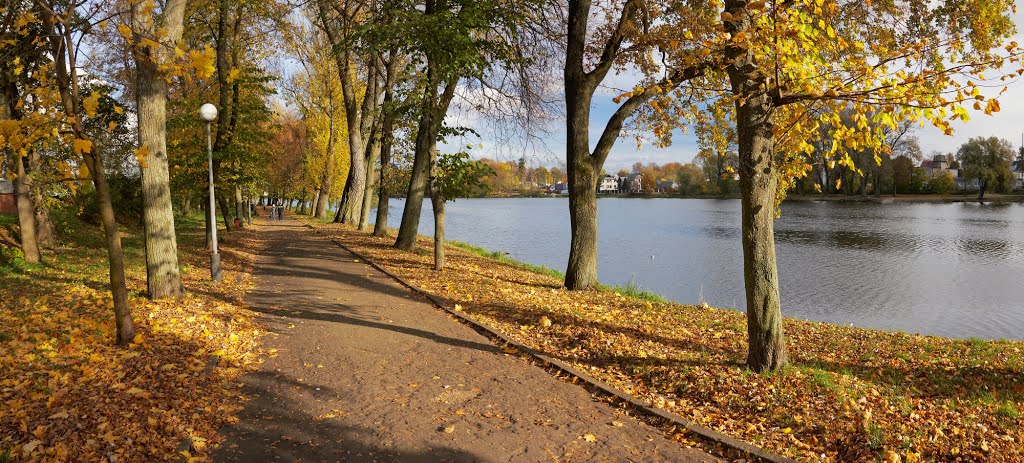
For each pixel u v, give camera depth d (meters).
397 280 13.48
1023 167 104.69
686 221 48.34
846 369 7.23
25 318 7.83
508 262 19.55
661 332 9.02
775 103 6.11
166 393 5.66
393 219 53.84
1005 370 7.11
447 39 12.75
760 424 5.56
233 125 18.06
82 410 4.98
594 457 4.95
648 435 5.45
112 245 6.92
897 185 91.81
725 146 11.16
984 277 20.39
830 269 22.25
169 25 9.18
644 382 6.88
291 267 15.37
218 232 24.69
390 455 4.84
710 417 5.80
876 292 18.03
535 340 8.62
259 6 17.86
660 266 23.38
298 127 46.81
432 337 8.62
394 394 6.24
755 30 5.80
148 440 4.69
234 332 8.27
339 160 39.38
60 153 8.84
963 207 65.81
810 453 4.98
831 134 6.23
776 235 34.25
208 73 5.50
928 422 5.34
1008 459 4.62
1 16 6.43
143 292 10.05
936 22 8.82
